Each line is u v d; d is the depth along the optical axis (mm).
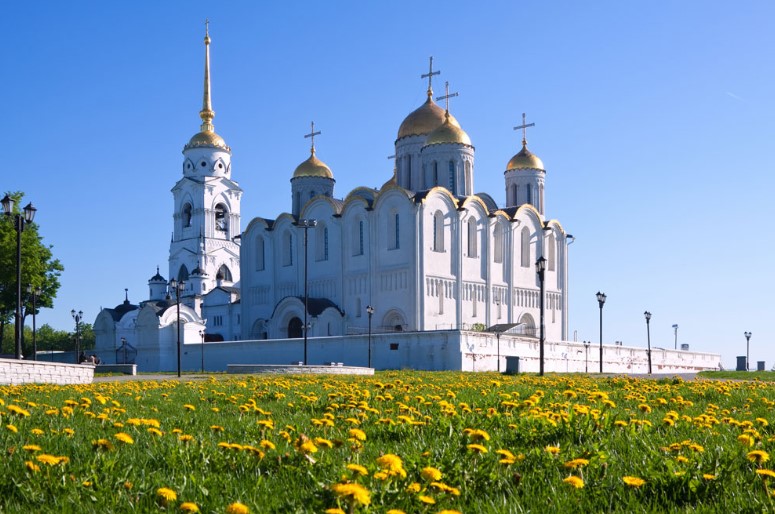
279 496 7996
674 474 8297
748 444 10227
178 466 9328
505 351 81188
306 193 113750
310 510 7258
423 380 33594
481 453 9172
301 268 105312
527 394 20844
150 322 99750
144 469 8906
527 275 107375
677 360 113188
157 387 27906
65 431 11734
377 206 97500
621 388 25438
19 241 42281
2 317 83000
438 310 94875
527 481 8523
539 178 114750
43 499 7840
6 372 33062
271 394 21125
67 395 22391
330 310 98438
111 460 9164
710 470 8648
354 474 7891
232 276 135875
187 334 99125
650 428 12469
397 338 78750
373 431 12336
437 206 96125
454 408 13922
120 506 7586
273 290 108750
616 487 8211
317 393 21594
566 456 9648
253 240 112438
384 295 95812
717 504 7625
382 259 96562
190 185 135750
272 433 11922
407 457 9461
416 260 92438
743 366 98312
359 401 16844
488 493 8195
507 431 11977
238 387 26266
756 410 17141
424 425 12461
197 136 137750
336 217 101938
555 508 7586
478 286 100125
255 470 9172
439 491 7859
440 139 101812
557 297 111562
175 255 136375
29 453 9961
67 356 115438
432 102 109562
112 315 116312
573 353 92750
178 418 14812
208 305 119188
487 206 112750
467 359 75688
